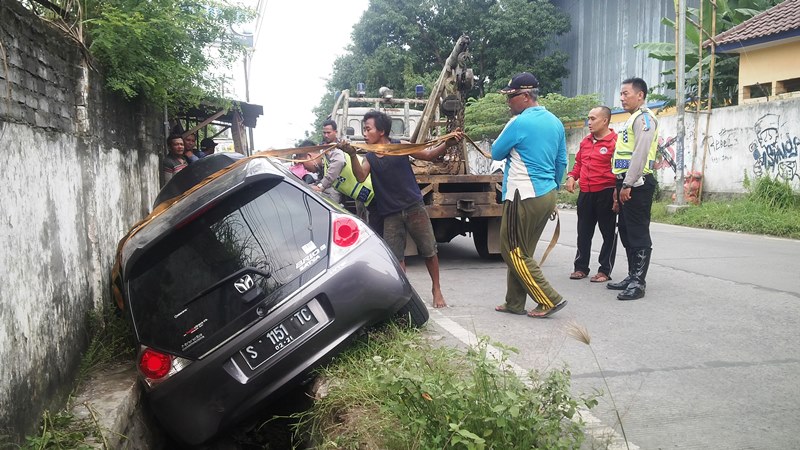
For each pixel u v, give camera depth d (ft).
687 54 59.57
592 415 11.02
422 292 21.62
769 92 52.08
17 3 11.07
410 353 11.76
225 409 11.44
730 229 38.45
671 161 54.70
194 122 41.27
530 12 95.09
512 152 17.19
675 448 9.73
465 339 15.25
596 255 28.48
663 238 34.45
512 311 18.12
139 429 12.87
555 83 95.81
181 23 19.15
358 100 34.24
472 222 29.35
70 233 13.29
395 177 17.52
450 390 8.89
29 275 10.76
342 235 12.63
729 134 47.75
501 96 82.53
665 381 12.57
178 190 16.65
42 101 12.14
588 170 22.30
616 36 87.66
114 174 17.87
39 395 10.79
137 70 18.43
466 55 26.53
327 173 20.24
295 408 13.16
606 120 21.89
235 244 11.93
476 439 7.72
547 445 8.41
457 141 16.80
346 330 12.12
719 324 16.56
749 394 11.82
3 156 9.90
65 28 13.80
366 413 10.07
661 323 16.79
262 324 11.54
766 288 20.62
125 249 13.44
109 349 14.28
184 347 11.43
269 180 12.57
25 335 10.39
